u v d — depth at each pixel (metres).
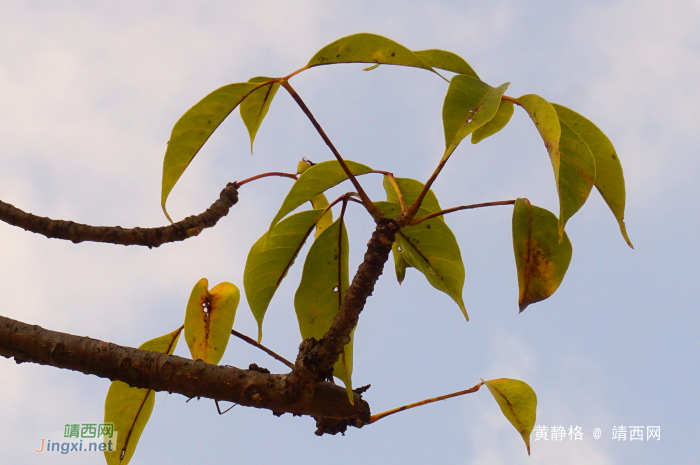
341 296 2.95
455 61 2.91
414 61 2.88
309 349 2.90
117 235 2.89
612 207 2.92
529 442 2.89
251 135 2.96
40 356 2.86
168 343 3.00
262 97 2.94
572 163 2.87
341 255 2.95
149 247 2.90
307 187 2.91
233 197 2.96
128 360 2.88
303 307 2.95
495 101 2.85
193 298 2.97
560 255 2.91
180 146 2.92
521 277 2.91
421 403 2.93
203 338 2.97
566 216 2.86
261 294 2.97
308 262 2.95
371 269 2.87
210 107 2.91
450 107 2.85
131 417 2.98
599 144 2.91
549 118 2.84
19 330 2.86
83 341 2.87
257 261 2.96
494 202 2.90
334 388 2.92
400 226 2.87
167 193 2.93
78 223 2.88
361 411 2.92
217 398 2.90
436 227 2.95
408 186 2.96
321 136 2.87
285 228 2.96
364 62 2.88
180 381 2.88
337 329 2.88
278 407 2.90
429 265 2.96
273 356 2.96
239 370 2.90
